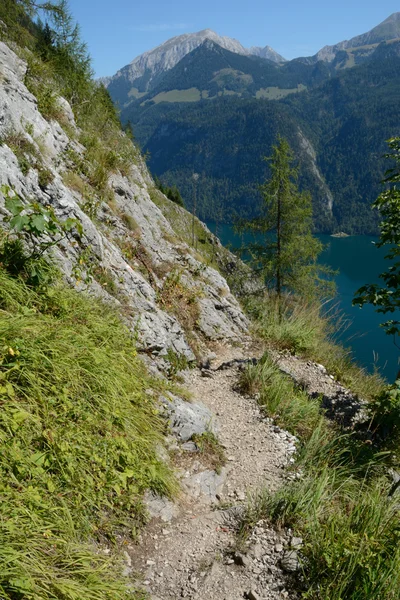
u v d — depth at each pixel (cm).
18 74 962
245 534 421
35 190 648
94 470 400
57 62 1290
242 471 539
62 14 1161
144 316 710
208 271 1148
